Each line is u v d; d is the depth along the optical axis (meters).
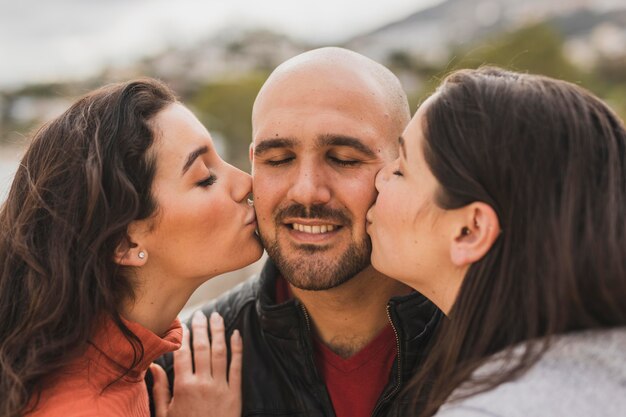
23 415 1.42
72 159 1.53
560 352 1.17
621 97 29.03
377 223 1.58
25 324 1.50
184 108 1.70
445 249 1.42
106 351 1.52
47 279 1.49
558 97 1.31
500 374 1.18
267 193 1.76
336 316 1.86
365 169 1.75
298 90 1.74
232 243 1.70
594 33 94.62
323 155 1.74
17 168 1.63
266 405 1.89
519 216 1.27
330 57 1.80
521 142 1.28
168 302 1.67
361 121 1.74
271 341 1.92
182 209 1.58
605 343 1.16
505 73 1.45
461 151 1.34
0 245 1.58
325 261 1.76
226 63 88.56
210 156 1.70
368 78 1.81
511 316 1.27
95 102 1.59
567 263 1.20
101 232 1.49
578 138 1.26
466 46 28.45
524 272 1.26
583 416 1.08
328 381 1.91
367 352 1.88
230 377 1.87
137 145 1.54
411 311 1.78
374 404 1.88
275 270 1.96
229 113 25.62
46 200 1.53
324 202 1.72
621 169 1.28
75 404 1.43
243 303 2.04
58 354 1.45
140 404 1.61
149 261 1.60
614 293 1.18
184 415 1.80
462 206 1.35
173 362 1.94
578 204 1.23
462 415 1.15
